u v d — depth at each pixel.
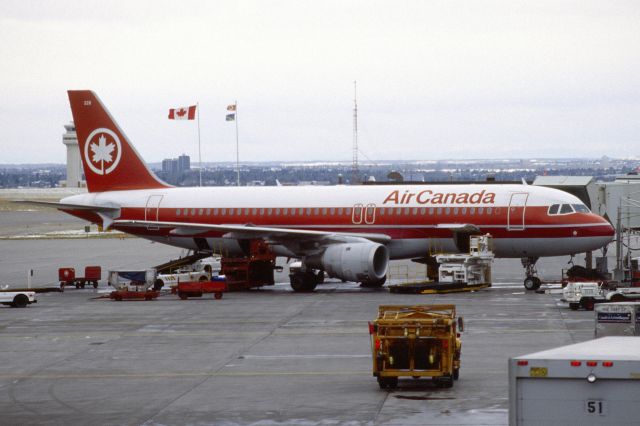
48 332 70.81
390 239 98.38
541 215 94.12
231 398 47.88
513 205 95.06
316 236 97.81
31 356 60.75
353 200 100.44
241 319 76.19
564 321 72.00
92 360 59.03
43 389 50.81
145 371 55.22
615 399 30.25
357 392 48.66
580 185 133.50
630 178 141.75
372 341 50.12
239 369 55.31
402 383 50.81
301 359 58.12
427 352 48.66
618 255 98.56
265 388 50.03
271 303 86.75
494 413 43.50
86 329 72.12
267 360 57.97
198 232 101.12
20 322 76.38
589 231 93.25
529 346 61.16
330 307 82.94
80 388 50.84
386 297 90.38
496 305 82.31
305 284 97.44
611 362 30.20
